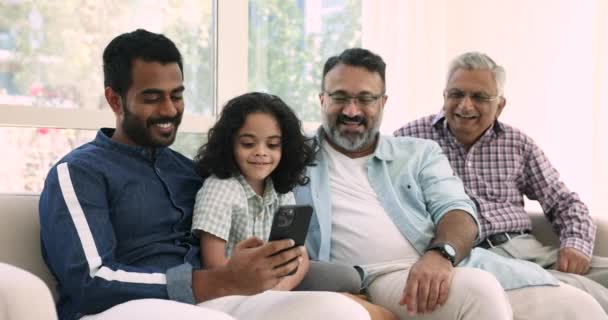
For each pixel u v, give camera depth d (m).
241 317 1.26
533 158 2.22
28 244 1.42
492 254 1.84
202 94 2.38
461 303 1.48
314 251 1.81
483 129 2.18
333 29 2.87
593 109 2.84
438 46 2.99
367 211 1.83
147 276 1.24
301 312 1.19
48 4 1.93
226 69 2.40
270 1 2.64
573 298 1.64
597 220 2.17
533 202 2.95
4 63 1.84
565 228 2.11
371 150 1.96
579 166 2.91
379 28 2.79
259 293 1.21
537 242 2.11
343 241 1.80
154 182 1.45
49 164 1.98
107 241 1.29
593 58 2.84
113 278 1.22
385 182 1.87
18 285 1.05
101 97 2.07
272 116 1.59
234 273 1.20
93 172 1.34
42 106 1.86
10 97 1.86
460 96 2.15
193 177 1.60
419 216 1.85
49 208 1.29
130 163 1.43
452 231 1.72
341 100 1.87
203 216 1.48
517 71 2.99
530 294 1.68
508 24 3.00
